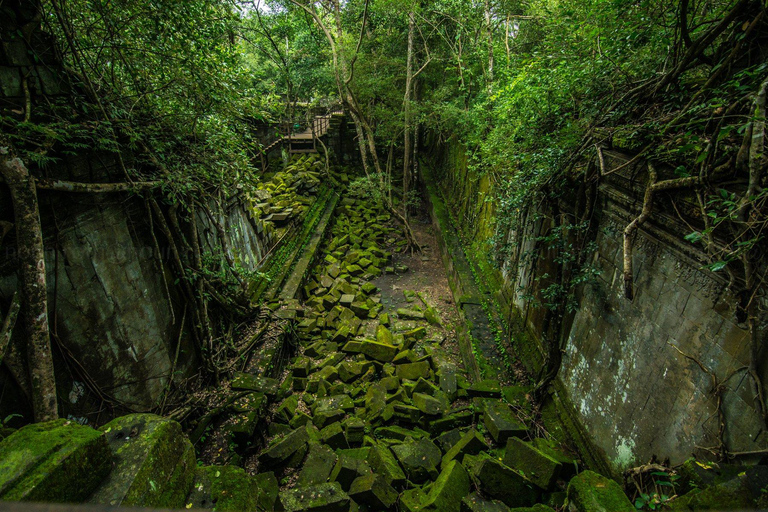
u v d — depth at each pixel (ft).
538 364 24.62
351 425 21.89
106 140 15.69
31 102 14.20
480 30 46.68
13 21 13.39
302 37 64.95
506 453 17.56
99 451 6.52
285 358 29.76
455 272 41.42
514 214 25.39
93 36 17.97
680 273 13.39
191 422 20.65
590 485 11.80
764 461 10.07
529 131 25.07
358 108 50.85
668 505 10.46
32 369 12.98
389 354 29.91
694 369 12.59
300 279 38.83
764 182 9.75
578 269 20.07
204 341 23.57
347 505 15.29
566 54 21.52
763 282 10.15
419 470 18.45
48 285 14.47
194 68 19.72
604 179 17.88
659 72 16.11
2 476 5.35
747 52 12.12
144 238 19.97
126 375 17.99
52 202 14.58
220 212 28.45
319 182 62.28
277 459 18.66
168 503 7.38
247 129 28.86
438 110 51.49
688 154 12.54
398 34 56.59
